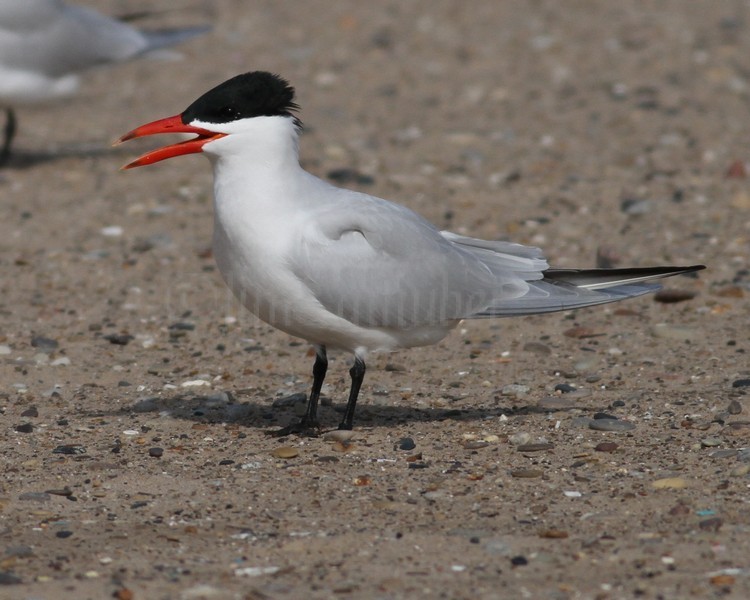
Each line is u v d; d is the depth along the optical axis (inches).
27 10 729.0
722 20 1135.6
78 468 372.8
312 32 1130.7
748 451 368.5
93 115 906.7
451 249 401.7
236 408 433.1
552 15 1171.9
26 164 777.6
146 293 570.6
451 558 305.4
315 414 408.8
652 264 590.6
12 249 625.6
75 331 523.5
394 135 837.8
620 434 395.2
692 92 930.1
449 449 387.2
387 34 1117.7
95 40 770.2
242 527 327.9
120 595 283.1
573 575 294.0
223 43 1096.2
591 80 970.7
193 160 796.6
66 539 319.6
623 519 328.2
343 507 341.7
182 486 358.3
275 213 372.8
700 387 442.3
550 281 412.5
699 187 709.9
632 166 758.5
